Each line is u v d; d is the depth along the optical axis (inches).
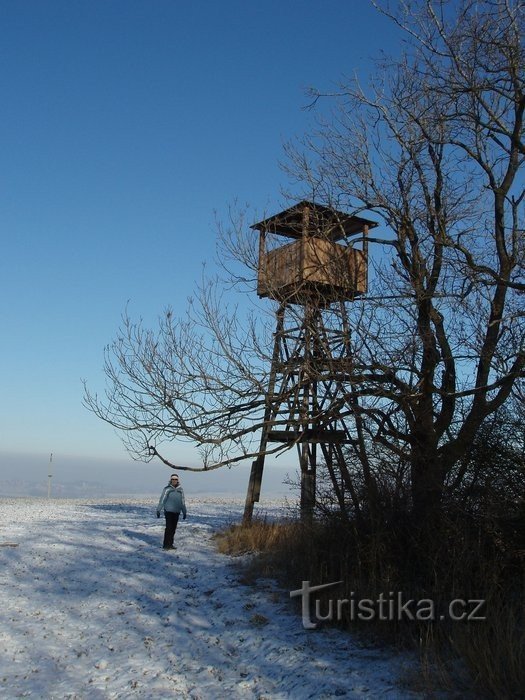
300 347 437.4
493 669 249.8
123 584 506.9
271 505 1158.3
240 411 420.5
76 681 324.5
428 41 431.8
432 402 419.5
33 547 644.1
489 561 344.8
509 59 404.5
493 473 388.2
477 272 401.4
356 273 456.1
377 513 395.9
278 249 494.0
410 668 282.4
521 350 380.5
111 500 1461.6
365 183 452.8
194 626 399.5
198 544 647.1
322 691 277.6
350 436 446.3
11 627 408.8
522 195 412.5
